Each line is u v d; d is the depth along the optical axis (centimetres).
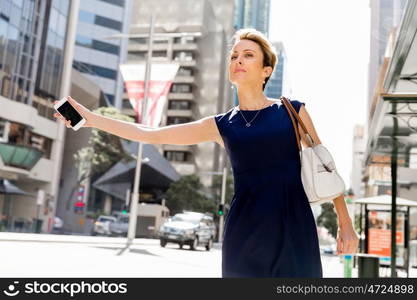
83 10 7600
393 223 1202
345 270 1030
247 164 216
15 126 4384
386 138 988
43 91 4941
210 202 7200
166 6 11094
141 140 246
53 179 5112
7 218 3928
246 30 237
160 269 1335
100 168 5312
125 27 8050
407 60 756
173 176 7781
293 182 212
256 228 207
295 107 222
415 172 1700
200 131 238
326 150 214
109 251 1927
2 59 4125
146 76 2680
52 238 2456
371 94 6312
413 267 1519
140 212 5288
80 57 7512
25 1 4353
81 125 243
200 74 11019
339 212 216
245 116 226
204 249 3228
